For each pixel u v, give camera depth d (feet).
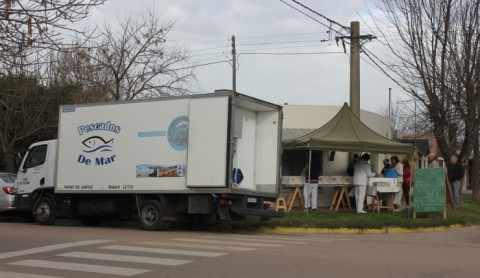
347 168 65.62
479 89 62.64
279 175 46.80
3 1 24.49
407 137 112.37
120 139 47.37
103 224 54.95
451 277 25.02
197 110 43.75
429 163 65.00
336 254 31.63
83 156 49.16
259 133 47.55
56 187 50.19
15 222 57.11
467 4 63.05
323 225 49.01
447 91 63.46
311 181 59.72
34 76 61.41
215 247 34.09
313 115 73.77
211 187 42.60
